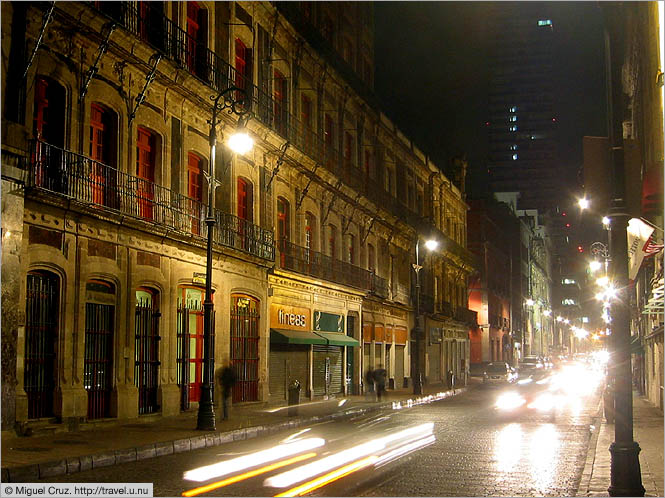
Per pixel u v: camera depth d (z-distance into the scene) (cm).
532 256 12062
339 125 4100
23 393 1731
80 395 1916
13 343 1681
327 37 4166
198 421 1972
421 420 2572
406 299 5216
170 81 2369
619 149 945
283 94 3434
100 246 2034
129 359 2150
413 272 5431
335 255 3988
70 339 1909
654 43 2048
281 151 3198
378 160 4744
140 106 2262
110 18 2009
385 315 4766
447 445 1778
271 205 3177
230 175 2812
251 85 3030
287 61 3441
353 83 4247
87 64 2019
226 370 2422
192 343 2547
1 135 1669
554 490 1157
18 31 1788
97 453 1434
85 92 2000
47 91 1944
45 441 1638
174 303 2384
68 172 1878
